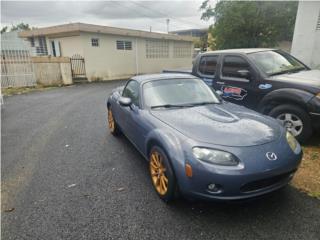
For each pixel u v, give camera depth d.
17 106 8.38
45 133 5.36
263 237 2.14
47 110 7.72
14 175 3.42
